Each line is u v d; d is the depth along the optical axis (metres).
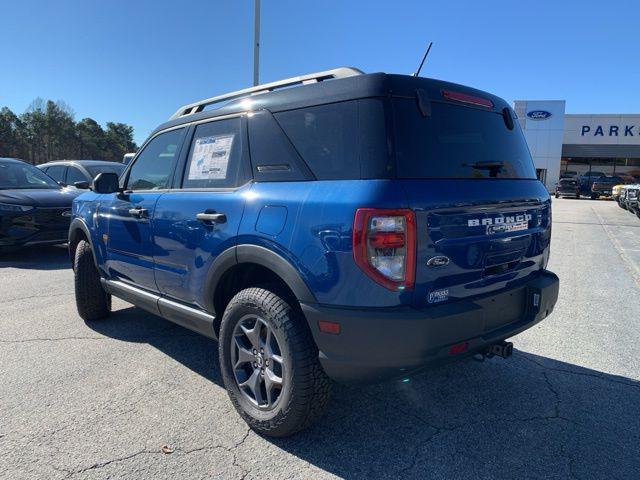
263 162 2.97
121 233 4.15
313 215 2.53
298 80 3.10
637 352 4.31
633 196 17.66
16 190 8.80
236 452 2.76
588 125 44.16
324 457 2.72
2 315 5.25
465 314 2.54
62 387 3.54
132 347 4.34
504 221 2.90
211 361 4.05
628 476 2.55
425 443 2.85
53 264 8.23
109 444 2.83
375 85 2.54
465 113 2.94
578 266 8.38
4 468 2.59
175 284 3.57
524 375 3.80
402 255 2.36
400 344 2.37
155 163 4.02
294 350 2.65
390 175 2.42
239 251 2.90
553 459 2.70
